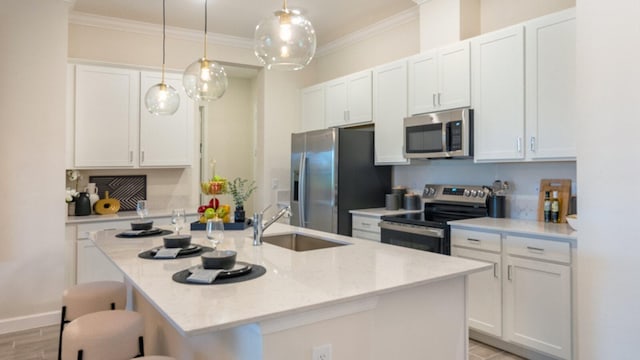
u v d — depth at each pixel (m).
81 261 3.90
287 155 5.58
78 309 2.32
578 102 2.36
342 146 4.32
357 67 5.12
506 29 3.17
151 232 2.82
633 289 2.15
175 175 4.95
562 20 2.84
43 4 3.56
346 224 4.33
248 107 7.08
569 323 2.60
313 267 1.91
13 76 3.45
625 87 2.18
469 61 3.44
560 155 2.86
